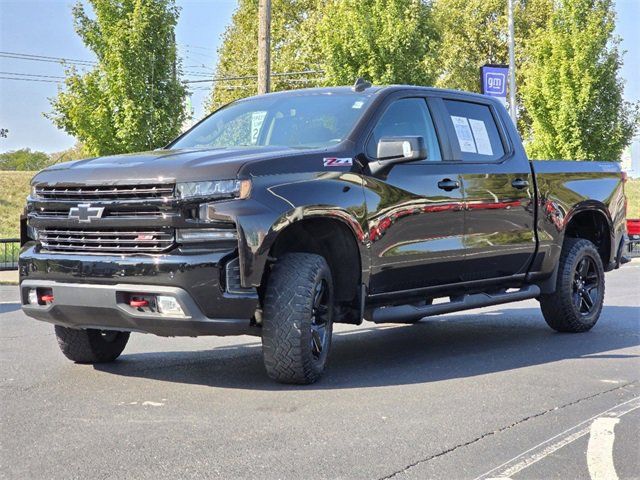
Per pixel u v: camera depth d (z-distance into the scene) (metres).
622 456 4.20
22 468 3.91
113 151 20.08
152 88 19.83
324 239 6.05
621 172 8.86
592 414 5.03
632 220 25.36
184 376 6.02
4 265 19.09
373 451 4.22
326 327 5.81
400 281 6.39
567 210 7.96
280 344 5.46
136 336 7.95
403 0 27.33
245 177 5.33
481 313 10.04
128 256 5.33
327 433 4.53
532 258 7.65
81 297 5.44
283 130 6.48
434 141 6.84
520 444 4.39
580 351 7.26
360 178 6.01
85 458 4.06
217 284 5.21
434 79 28.27
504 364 6.63
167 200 5.23
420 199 6.42
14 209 40.44
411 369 6.39
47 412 4.95
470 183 6.92
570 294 8.06
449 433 4.57
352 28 27.67
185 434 4.49
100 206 5.41
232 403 5.19
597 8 29.41
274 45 47.38
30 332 8.40
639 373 6.28
